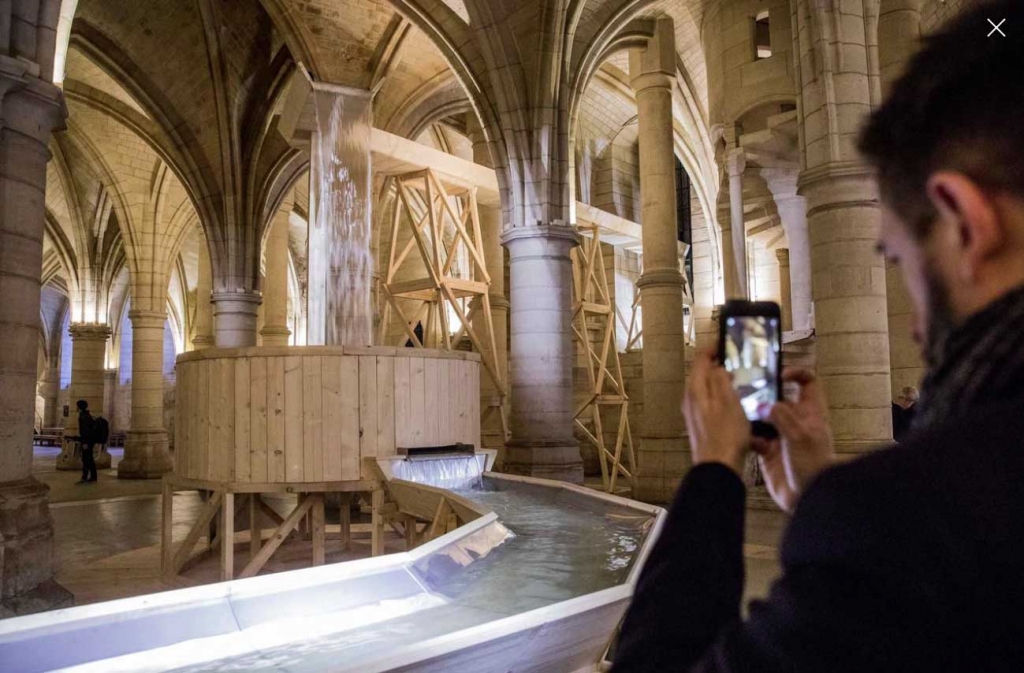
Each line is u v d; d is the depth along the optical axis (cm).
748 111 1284
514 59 1097
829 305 727
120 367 3253
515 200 1105
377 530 671
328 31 1199
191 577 769
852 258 716
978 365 59
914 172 66
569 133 1130
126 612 262
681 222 2398
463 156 2316
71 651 242
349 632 289
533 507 645
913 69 68
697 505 81
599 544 476
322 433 682
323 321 997
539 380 1080
